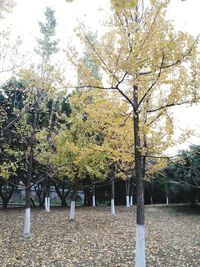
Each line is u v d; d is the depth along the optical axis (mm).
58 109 15938
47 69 10945
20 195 36688
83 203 35188
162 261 8430
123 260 8547
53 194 39562
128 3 2324
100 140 14664
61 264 8133
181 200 29469
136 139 7543
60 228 14070
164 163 9562
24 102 13141
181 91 7172
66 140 14953
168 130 7988
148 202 33812
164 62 6477
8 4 7777
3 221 16250
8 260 8422
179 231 13547
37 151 14633
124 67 6273
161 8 6234
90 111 7969
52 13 12875
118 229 14023
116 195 33250
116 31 6594
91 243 10773
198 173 18422
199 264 8125
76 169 15891
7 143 13969
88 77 7098
